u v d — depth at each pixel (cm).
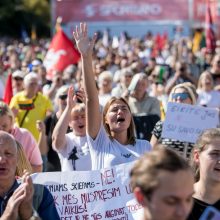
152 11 7775
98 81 2030
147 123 1518
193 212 722
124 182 910
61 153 1184
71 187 898
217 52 4019
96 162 1021
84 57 1021
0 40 10306
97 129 1027
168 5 7744
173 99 1350
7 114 1148
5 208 703
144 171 519
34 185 722
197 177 750
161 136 1295
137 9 7781
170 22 7756
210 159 723
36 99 1767
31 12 12394
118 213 905
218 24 6506
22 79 2092
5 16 12081
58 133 1168
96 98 1020
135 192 528
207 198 725
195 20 7706
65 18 7325
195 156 750
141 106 1709
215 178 722
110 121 1037
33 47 6153
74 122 1183
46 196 729
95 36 1027
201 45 4281
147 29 7788
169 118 1291
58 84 2216
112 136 1041
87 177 905
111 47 5759
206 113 1292
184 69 2245
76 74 2628
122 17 7750
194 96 1349
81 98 1193
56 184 894
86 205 902
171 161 518
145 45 6109
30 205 670
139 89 1705
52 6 7319
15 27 12306
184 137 1288
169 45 5900
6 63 4134
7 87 1902
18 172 880
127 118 1039
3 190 732
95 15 7612
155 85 2191
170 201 511
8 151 735
